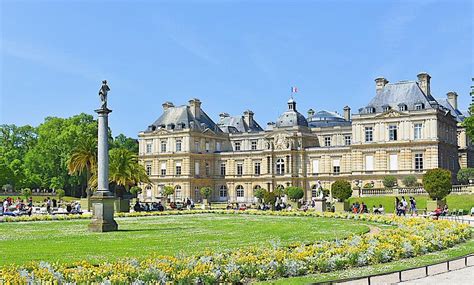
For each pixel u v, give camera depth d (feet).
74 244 108.99
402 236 106.83
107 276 63.87
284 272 74.90
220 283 67.92
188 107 472.44
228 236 126.62
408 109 364.38
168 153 459.32
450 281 70.18
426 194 300.20
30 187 477.36
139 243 110.63
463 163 431.43
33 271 62.85
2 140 515.50
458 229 122.93
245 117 529.86
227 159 468.75
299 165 428.15
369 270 79.61
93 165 296.30
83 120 490.08
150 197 466.29
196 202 456.45
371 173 369.30
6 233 137.08
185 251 95.81
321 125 475.31
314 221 184.44
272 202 307.58
